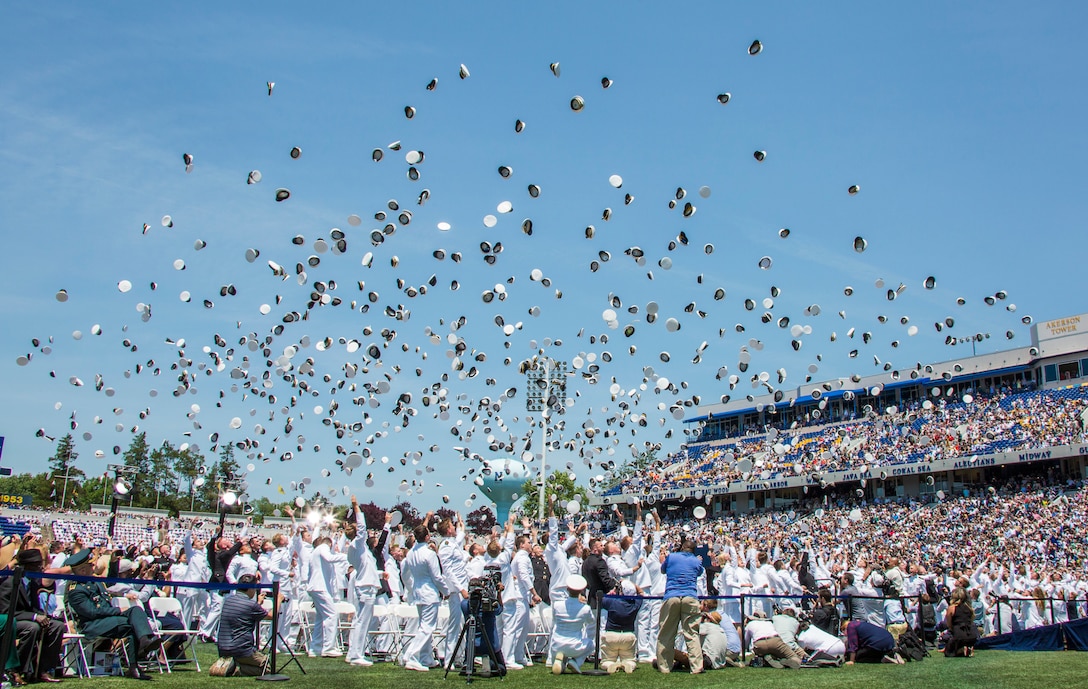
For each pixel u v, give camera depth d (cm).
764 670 1342
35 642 1009
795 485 5659
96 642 1113
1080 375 5862
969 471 5531
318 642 1447
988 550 4000
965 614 1617
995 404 5806
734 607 1798
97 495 8112
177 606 1315
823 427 6650
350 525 1423
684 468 6831
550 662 1305
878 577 1789
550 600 1476
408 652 1253
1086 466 4994
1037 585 2380
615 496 6469
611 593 1390
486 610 1167
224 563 1658
